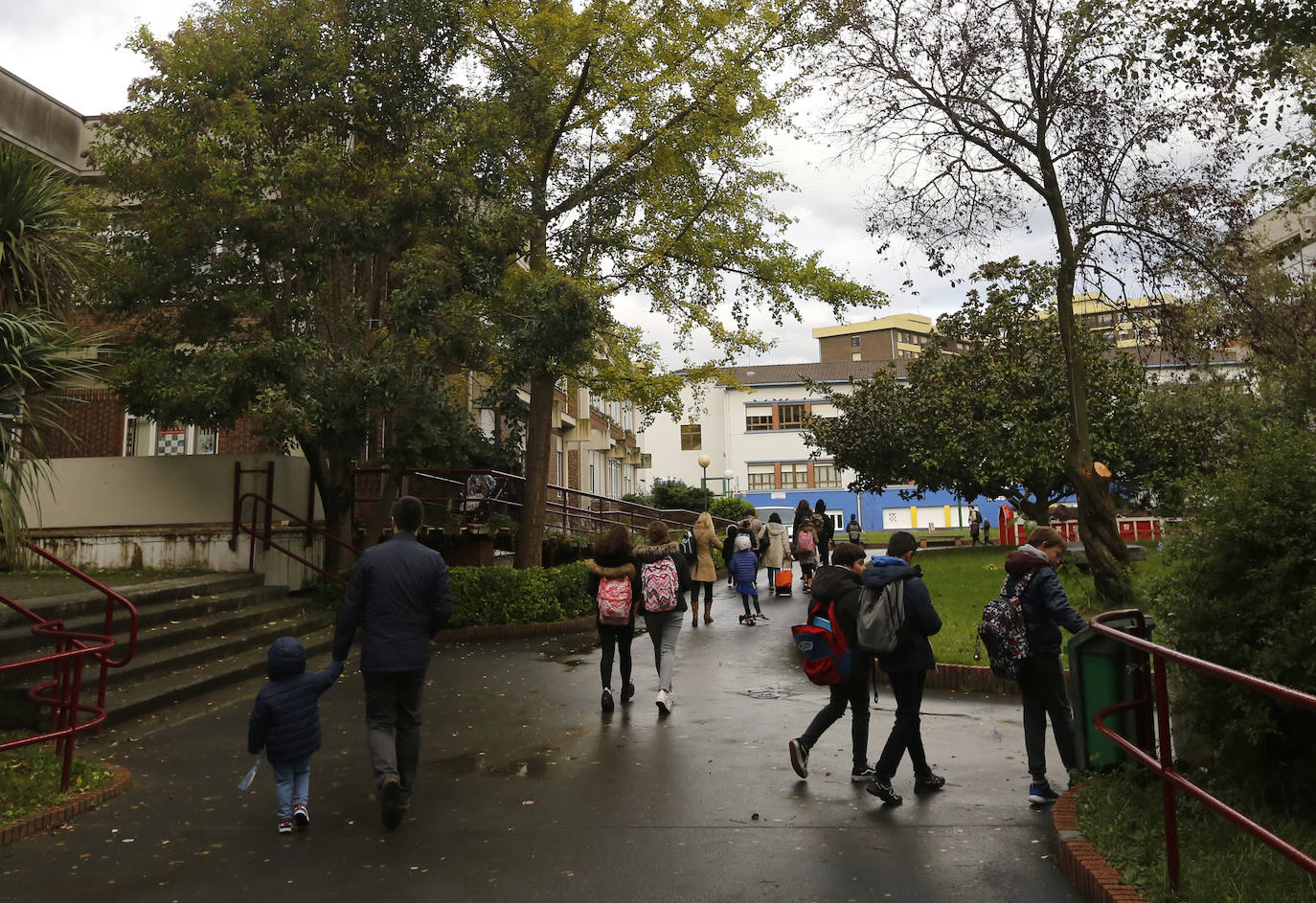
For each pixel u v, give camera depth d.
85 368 8.51
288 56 13.57
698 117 16.56
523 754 7.57
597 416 39.94
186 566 13.98
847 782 6.65
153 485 14.43
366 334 14.30
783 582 19.77
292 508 15.09
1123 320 14.34
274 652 5.73
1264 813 5.02
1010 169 13.56
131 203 15.84
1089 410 26.56
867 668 6.71
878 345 87.19
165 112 12.98
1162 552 5.87
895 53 13.57
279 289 13.78
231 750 7.69
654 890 4.75
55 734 6.10
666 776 6.86
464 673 11.37
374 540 15.83
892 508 67.38
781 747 7.68
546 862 5.16
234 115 12.86
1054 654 6.09
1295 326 13.13
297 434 12.87
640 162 17.22
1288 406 12.62
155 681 9.51
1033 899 4.54
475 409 21.30
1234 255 13.23
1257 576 5.19
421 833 5.68
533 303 14.74
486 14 15.86
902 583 6.16
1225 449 6.81
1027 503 29.03
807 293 17.11
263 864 5.18
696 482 70.25
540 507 17.39
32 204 8.58
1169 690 5.75
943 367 29.39
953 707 9.09
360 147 14.80
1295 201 13.87
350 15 14.16
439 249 13.66
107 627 7.81
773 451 69.75
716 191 17.36
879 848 5.29
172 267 12.85
